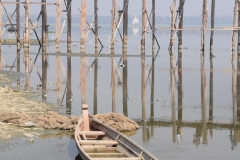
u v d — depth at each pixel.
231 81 26.16
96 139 14.06
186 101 20.58
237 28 38.66
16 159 12.66
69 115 17.39
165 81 25.92
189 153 13.60
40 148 13.58
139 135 15.30
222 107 19.44
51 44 53.28
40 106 18.53
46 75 27.03
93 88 23.34
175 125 16.58
